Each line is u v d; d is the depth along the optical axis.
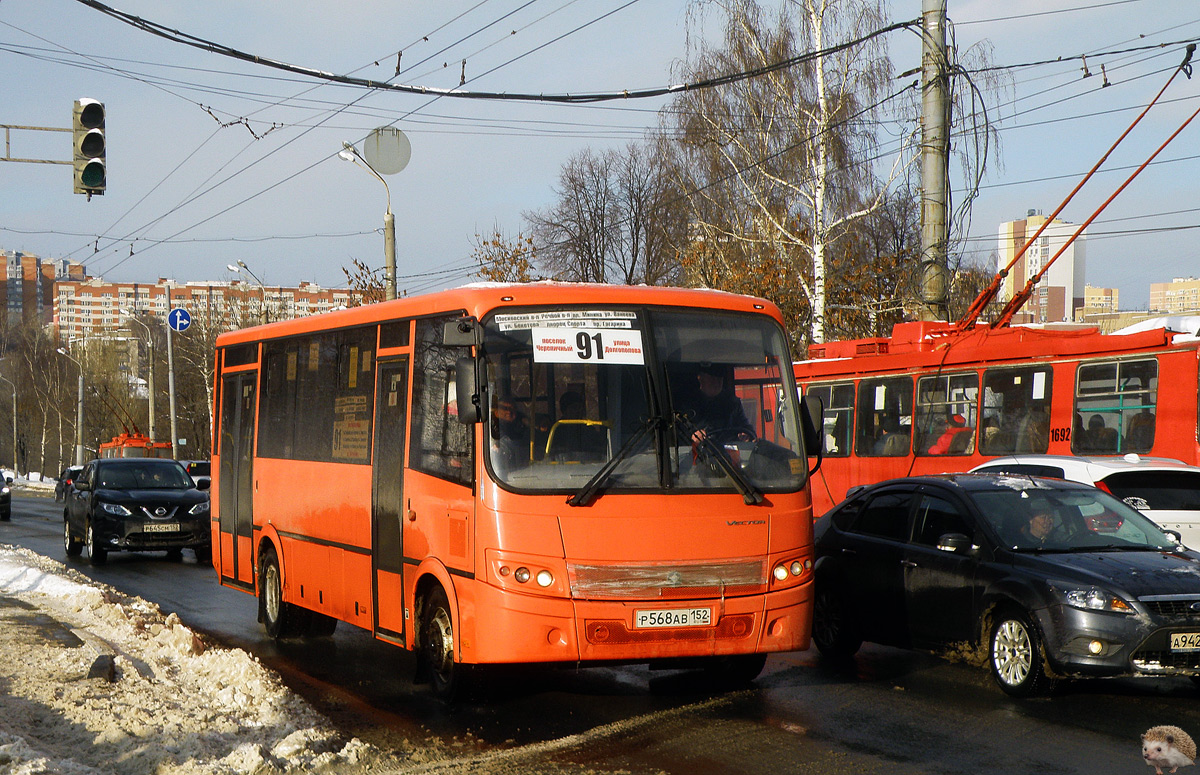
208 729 7.27
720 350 8.41
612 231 57.16
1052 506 9.38
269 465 12.12
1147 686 8.92
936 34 18.50
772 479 8.25
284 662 10.48
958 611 9.09
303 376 11.42
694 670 9.76
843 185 29.30
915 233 32.78
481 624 7.72
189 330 71.38
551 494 7.71
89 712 7.57
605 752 7.01
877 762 6.68
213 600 15.00
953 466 17.25
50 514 36.88
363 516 9.78
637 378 8.12
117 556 21.75
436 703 8.51
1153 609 7.92
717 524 7.92
